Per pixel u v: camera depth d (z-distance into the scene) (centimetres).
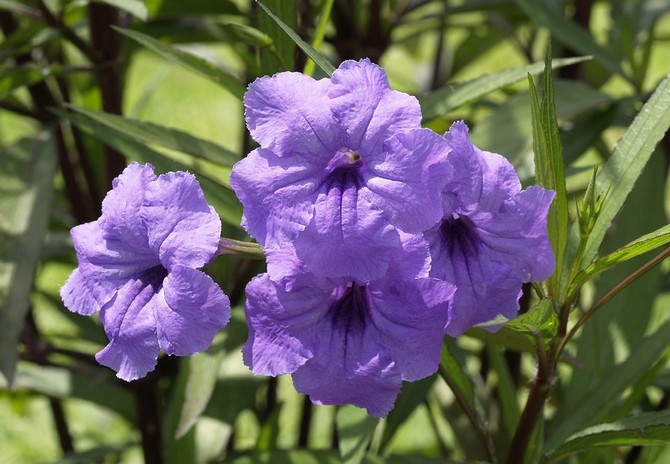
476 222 44
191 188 43
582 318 47
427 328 43
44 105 62
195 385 54
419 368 44
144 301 44
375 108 43
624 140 48
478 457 62
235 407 61
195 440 59
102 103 61
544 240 44
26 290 57
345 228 43
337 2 63
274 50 50
